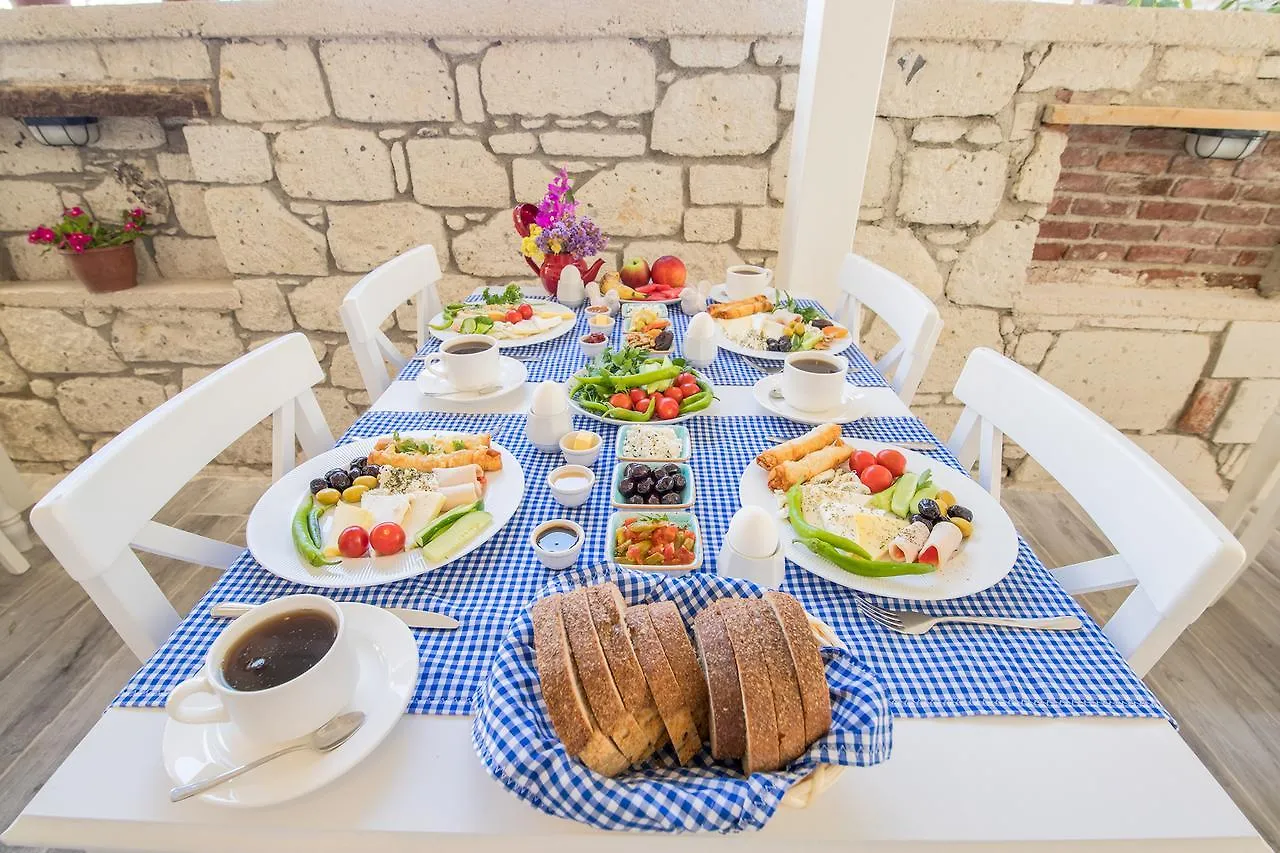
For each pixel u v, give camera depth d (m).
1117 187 2.24
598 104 2.09
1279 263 2.28
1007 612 0.72
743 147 2.15
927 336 1.41
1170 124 1.98
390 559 0.77
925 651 0.66
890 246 2.27
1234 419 2.46
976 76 2.00
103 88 2.01
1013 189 2.17
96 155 2.22
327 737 0.53
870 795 0.52
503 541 0.82
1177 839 0.50
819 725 0.50
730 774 0.53
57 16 1.93
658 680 0.51
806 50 1.83
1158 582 0.71
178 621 0.82
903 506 0.85
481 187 2.22
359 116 2.11
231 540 2.26
